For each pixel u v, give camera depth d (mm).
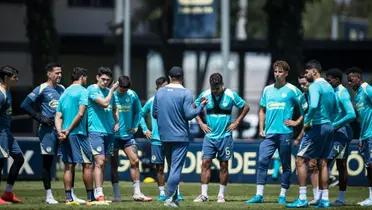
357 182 63312
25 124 113438
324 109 45188
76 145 46469
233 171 65750
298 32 96438
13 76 47469
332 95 45344
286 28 96000
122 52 125188
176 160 44594
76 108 46500
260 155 48844
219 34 139500
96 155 46969
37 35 95500
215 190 59375
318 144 45281
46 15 95938
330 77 48031
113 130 47750
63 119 46719
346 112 46656
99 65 140750
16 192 56562
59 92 49250
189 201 50156
